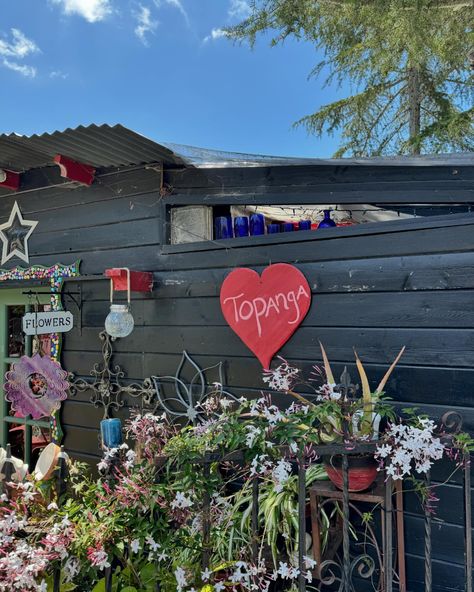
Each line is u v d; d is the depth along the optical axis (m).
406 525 2.08
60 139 2.63
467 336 1.98
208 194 2.85
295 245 2.43
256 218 2.82
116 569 2.12
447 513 1.99
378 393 1.94
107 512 1.83
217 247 2.69
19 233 3.67
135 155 2.84
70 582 1.97
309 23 7.28
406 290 2.12
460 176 2.50
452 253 2.02
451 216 2.02
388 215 3.61
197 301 2.77
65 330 3.24
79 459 3.24
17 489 2.08
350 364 2.26
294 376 2.28
